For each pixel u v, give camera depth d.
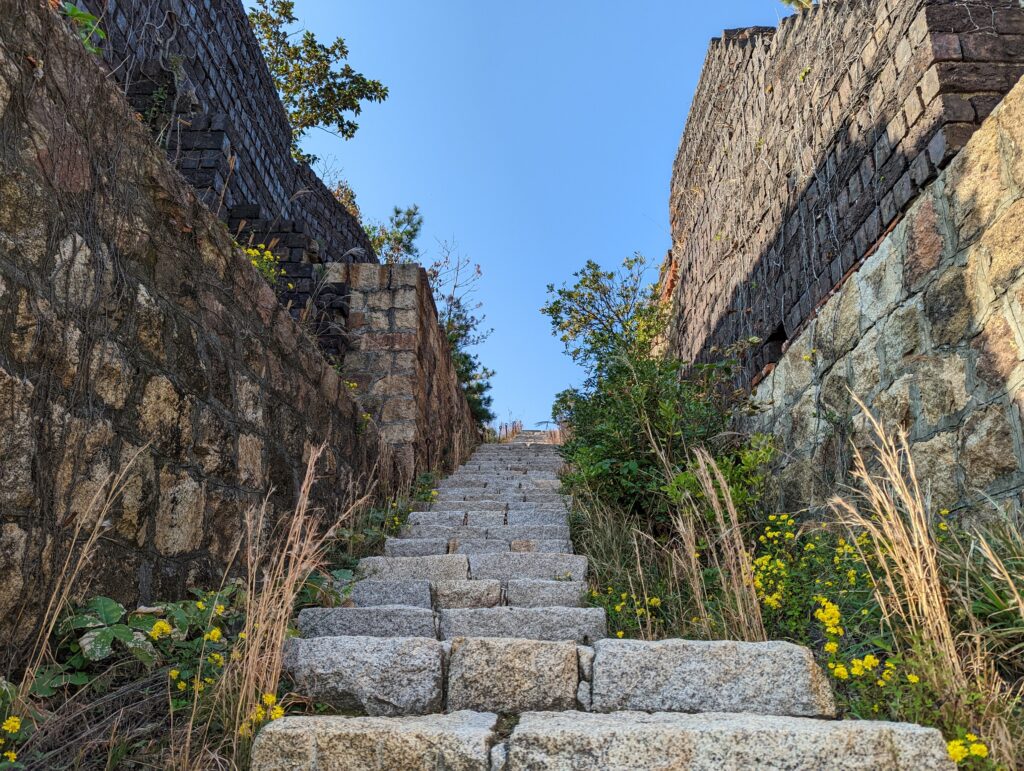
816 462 4.47
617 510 4.68
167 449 2.79
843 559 3.04
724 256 6.96
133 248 2.61
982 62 3.42
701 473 3.77
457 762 2.00
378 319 6.79
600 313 10.48
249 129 7.66
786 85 5.38
